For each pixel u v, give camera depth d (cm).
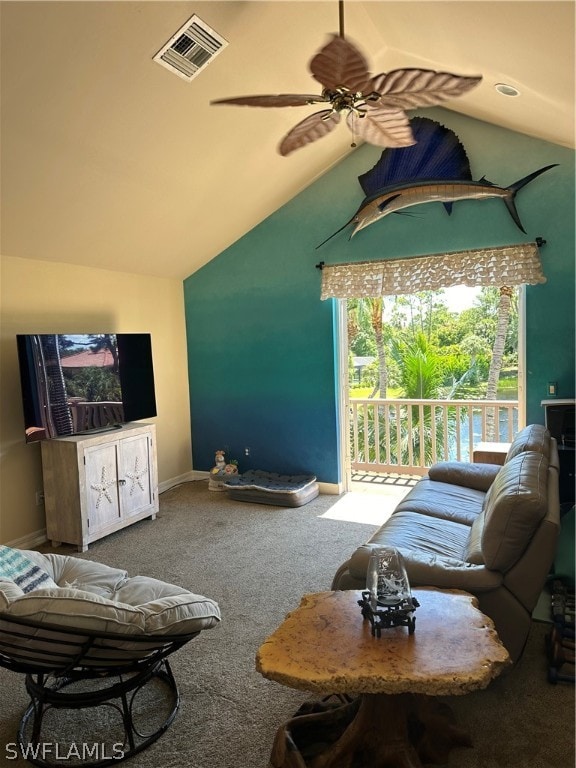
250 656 248
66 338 395
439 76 173
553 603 254
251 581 327
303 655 162
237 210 472
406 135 230
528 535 205
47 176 323
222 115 344
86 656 179
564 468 357
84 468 381
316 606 193
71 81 268
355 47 159
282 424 525
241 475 528
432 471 383
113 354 438
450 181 422
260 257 519
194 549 380
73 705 183
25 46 239
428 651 163
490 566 208
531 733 193
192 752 191
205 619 196
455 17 231
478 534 255
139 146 336
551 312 405
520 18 203
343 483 512
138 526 431
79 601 175
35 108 273
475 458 407
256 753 189
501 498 208
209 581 328
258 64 312
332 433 500
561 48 214
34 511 402
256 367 532
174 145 350
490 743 188
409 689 150
